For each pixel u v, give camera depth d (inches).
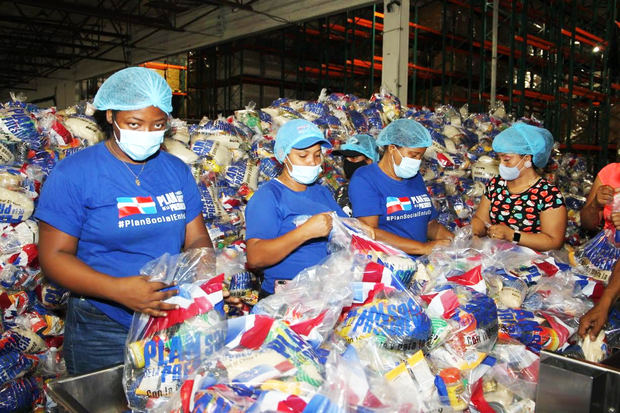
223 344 37.7
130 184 51.9
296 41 409.4
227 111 421.7
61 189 48.8
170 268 44.8
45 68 650.2
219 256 61.9
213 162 111.4
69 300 56.3
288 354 35.4
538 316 56.0
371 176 82.6
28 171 87.4
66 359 56.8
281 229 64.2
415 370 38.6
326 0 294.7
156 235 53.1
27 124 91.7
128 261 52.3
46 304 89.0
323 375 34.2
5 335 82.4
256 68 412.2
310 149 63.3
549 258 70.2
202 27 394.9
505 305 58.2
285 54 409.1
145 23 392.8
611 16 346.6
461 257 60.7
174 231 54.7
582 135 380.8
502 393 45.4
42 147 95.3
